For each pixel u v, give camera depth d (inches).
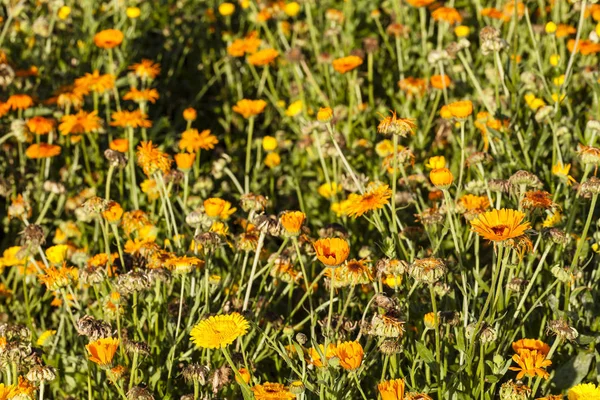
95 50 341.7
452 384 156.3
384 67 334.6
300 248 198.2
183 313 188.5
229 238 225.1
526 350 151.7
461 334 157.2
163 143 293.6
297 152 290.5
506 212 141.8
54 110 289.7
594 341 169.8
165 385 183.5
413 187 231.1
